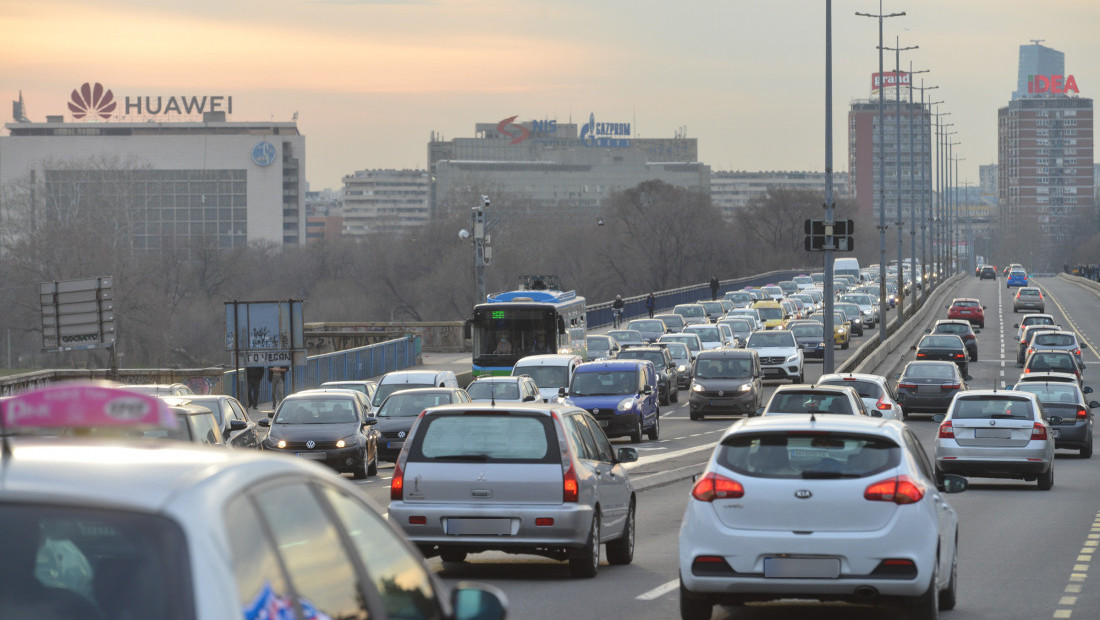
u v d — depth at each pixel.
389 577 16.25
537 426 49.28
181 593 12.34
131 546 12.70
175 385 112.00
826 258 152.25
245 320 167.00
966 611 43.12
